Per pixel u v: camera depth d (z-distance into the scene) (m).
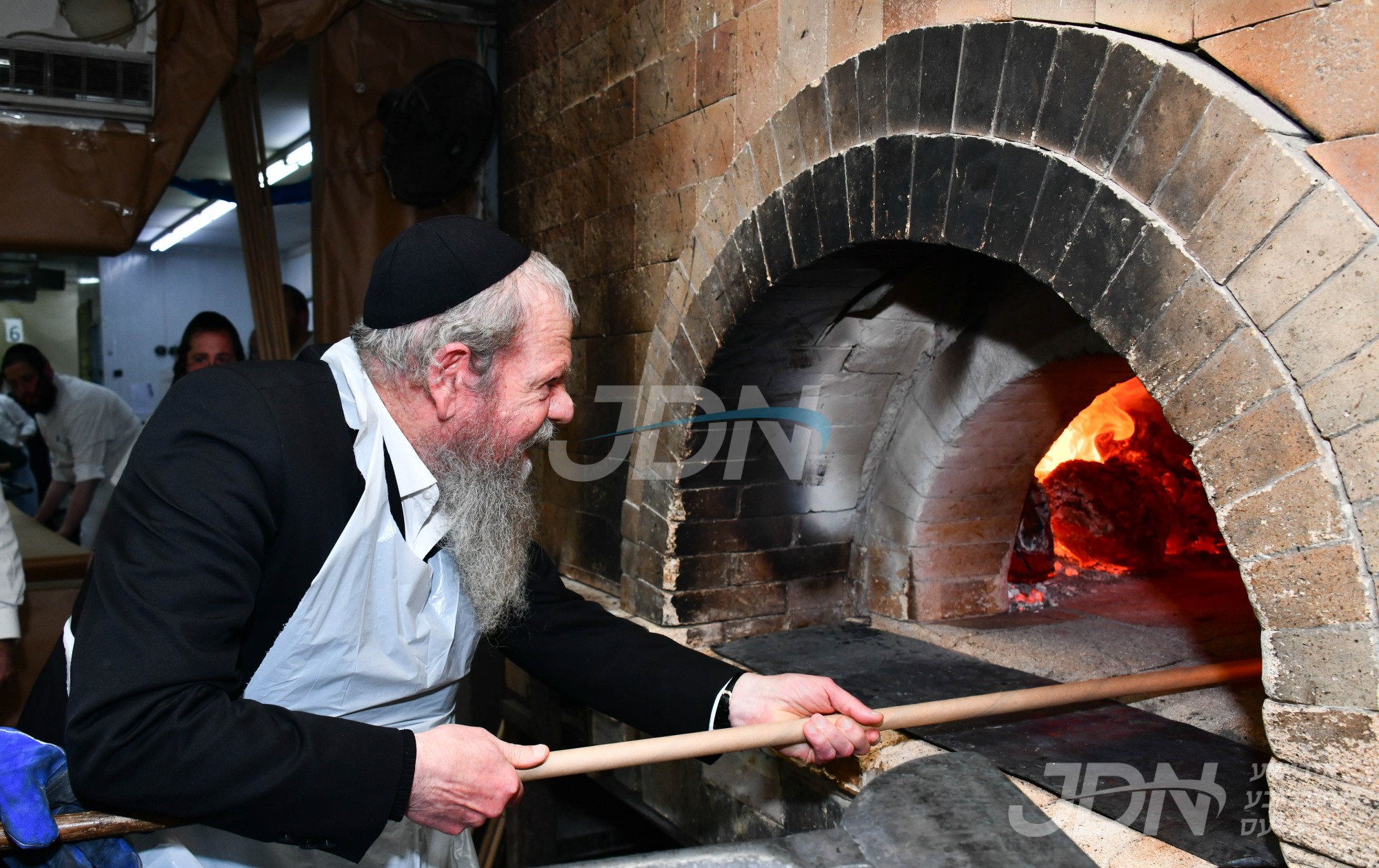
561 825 3.36
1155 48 1.26
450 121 3.41
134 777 1.05
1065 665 2.10
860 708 1.46
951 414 2.28
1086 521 2.88
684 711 1.56
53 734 1.27
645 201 2.52
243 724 1.09
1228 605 2.58
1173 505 3.01
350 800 1.12
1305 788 1.12
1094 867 0.98
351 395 1.31
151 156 3.06
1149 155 1.26
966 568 2.49
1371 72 1.05
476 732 1.25
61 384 4.30
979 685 1.98
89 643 1.08
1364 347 1.04
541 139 3.09
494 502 1.37
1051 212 1.40
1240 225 1.16
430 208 3.59
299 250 8.99
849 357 2.32
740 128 2.14
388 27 3.49
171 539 1.11
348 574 1.29
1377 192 1.04
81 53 2.91
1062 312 1.95
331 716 1.28
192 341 3.15
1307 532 1.11
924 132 1.62
